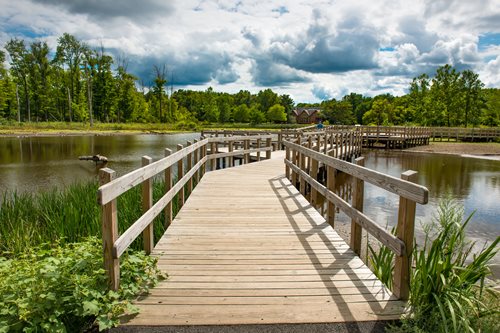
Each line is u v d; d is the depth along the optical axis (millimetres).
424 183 14531
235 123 92312
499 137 36000
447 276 2787
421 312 2652
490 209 10156
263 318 2670
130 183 3094
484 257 3117
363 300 2938
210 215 5602
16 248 4906
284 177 9453
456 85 52906
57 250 3330
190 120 78500
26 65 59688
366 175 3625
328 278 3355
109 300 2668
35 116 65062
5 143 29578
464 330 2486
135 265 3230
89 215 5586
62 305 2553
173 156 5078
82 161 19156
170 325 2570
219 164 16812
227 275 3402
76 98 65312
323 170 13891
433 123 55750
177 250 4059
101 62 65562
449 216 4320
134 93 71125
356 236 4047
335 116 85062
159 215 5469
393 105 65312
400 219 2938
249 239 4469
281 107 93500
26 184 12820
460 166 19891
